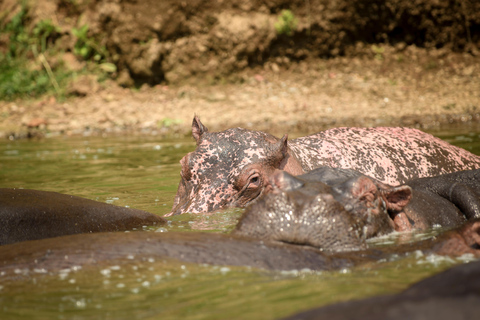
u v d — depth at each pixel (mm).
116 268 10391
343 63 61969
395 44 63500
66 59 60250
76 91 57438
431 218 15898
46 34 61281
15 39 61781
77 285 9797
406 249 11836
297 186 12602
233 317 8148
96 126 47375
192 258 10750
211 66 60000
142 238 11523
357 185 12984
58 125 47969
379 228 13125
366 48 63125
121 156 33562
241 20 60406
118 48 60250
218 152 18953
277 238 11367
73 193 23125
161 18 59656
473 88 52594
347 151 23141
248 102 52438
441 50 62375
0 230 14078
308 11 61781
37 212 14688
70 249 11117
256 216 11711
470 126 38625
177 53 60094
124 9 59906
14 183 25641
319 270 10469
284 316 7676
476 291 7023
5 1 63938
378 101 50250
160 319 8281
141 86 60219
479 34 62781
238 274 10188
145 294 9352
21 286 9828
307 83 58188
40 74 59562
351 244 11625
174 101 54750
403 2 62438
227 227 15680
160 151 35031
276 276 10117
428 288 7754
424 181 18484
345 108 48188
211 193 18281
